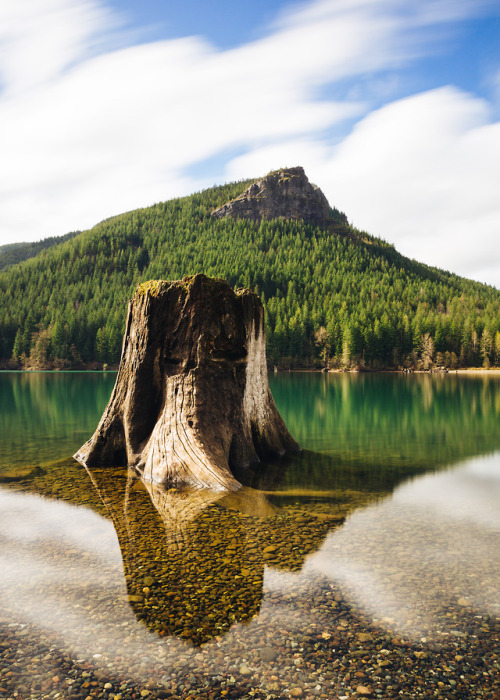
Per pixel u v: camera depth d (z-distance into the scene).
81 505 9.70
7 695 4.11
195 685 4.26
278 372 127.62
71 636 5.00
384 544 7.57
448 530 8.26
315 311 149.88
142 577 6.34
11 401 36.81
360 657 4.64
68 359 134.12
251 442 14.11
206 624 5.20
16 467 13.46
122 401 13.73
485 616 5.38
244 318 13.73
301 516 8.99
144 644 4.86
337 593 5.91
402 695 4.12
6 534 8.03
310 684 4.27
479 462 14.45
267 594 5.87
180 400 12.55
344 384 69.25
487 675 4.38
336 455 15.55
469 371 127.38
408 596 5.84
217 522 8.61
